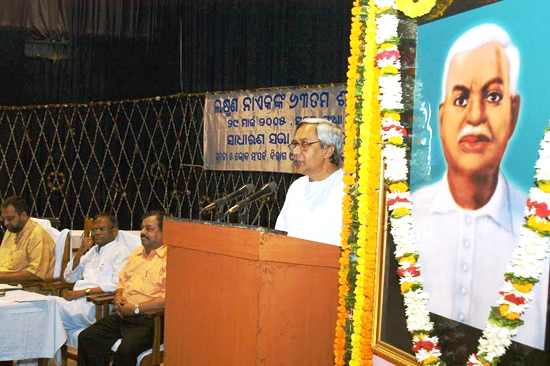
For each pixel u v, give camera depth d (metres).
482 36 2.06
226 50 7.12
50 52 8.38
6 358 4.46
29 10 8.34
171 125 7.70
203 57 7.36
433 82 2.25
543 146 1.76
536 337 1.80
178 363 3.02
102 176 8.20
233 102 7.00
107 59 8.13
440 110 2.21
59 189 8.44
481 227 2.02
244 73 6.96
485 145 2.02
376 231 2.52
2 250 6.35
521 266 1.78
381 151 2.48
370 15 2.53
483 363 1.88
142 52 7.92
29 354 4.56
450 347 2.11
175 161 7.66
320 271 2.70
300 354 2.66
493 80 2.00
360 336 2.54
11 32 8.41
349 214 2.62
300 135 3.71
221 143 7.11
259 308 2.57
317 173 3.73
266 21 6.79
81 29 8.23
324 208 3.65
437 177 2.21
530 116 1.87
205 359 2.84
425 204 2.26
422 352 2.16
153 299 4.92
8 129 8.67
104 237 5.77
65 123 8.39
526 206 1.80
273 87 6.68
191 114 7.50
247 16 6.94
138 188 7.97
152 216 5.16
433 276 2.21
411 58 2.36
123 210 8.07
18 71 8.46
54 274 6.16
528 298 1.79
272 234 2.58
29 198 8.58
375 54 2.51
